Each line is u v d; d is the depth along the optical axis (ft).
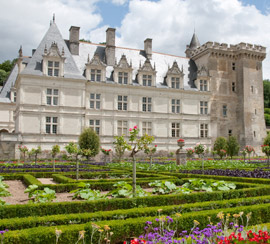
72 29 182.91
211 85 207.72
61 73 162.50
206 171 79.36
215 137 203.41
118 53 195.93
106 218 28.27
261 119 216.95
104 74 174.81
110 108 175.42
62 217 26.94
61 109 161.68
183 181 63.67
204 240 21.31
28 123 154.81
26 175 71.36
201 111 201.05
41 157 154.51
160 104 188.34
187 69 214.07
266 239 18.37
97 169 92.89
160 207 31.30
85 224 25.61
